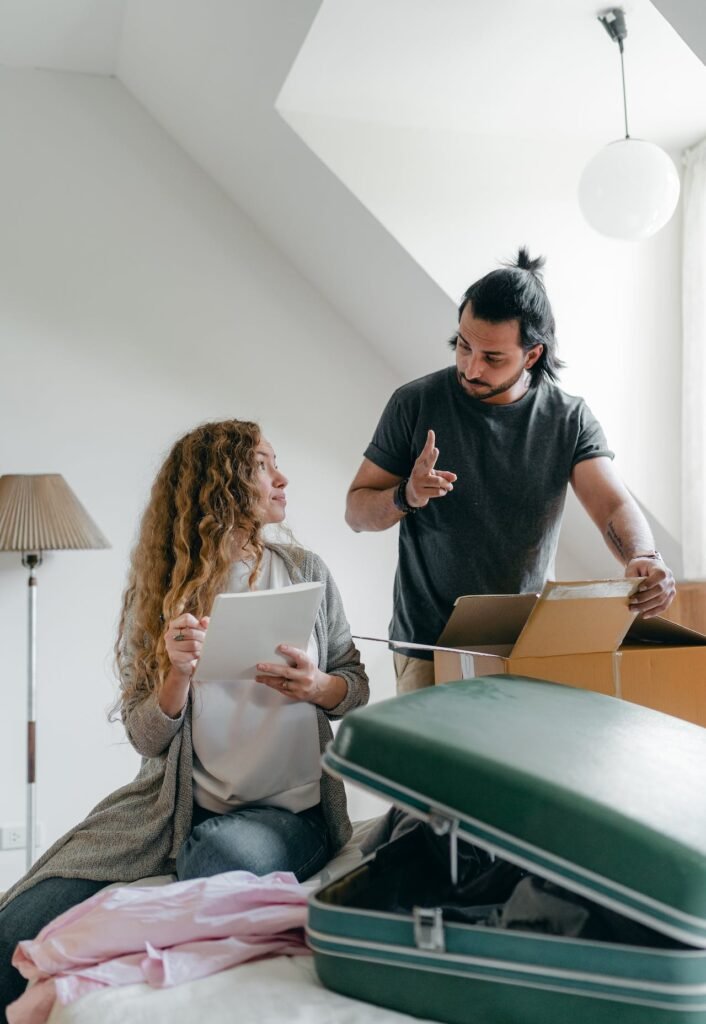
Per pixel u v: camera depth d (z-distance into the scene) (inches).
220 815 72.4
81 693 141.8
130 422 145.7
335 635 79.8
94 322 145.3
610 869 42.6
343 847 75.0
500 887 54.7
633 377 126.4
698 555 123.5
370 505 89.8
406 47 104.9
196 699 72.5
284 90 113.6
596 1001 43.5
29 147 144.1
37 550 124.6
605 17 99.0
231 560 77.7
